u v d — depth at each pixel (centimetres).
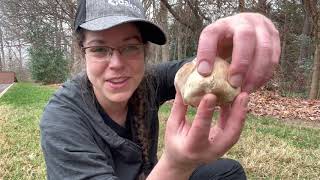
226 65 29
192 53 543
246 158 136
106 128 50
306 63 484
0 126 203
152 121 58
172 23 550
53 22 688
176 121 31
